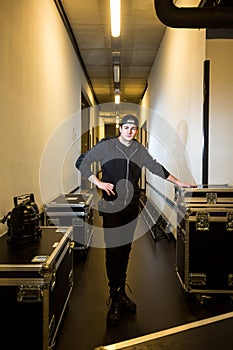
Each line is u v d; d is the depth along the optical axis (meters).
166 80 5.62
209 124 3.33
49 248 2.00
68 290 2.56
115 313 2.45
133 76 8.97
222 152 3.34
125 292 2.87
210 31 3.26
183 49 4.23
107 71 8.35
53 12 4.11
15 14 2.59
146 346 1.18
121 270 2.65
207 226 2.76
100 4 4.56
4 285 1.71
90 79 9.26
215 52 3.29
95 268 3.69
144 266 3.78
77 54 6.52
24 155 2.88
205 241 2.77
